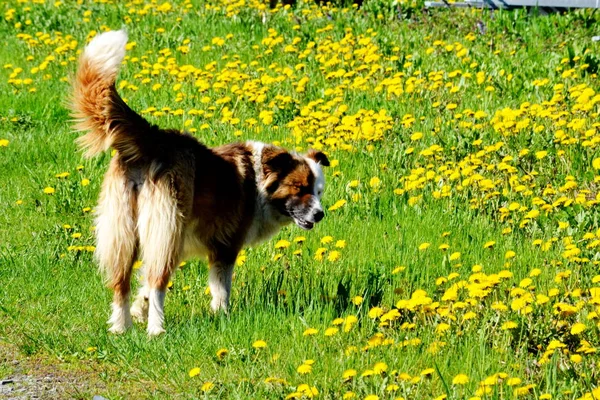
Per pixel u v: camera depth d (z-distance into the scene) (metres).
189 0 25.02
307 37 20.70
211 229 9.04
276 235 11.02
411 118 14.05
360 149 13.67
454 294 7.89
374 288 9.25
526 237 10.72
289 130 15.07
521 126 13.05
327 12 23.80
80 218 12.12
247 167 9.45
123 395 6.98
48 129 16.02
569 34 20.67
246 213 9.41
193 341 7.91
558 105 14.05
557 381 6.94
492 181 11.84
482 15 22.70
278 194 9.64
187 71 17.00
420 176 12.66
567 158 12.59
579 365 7.19
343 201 11.05
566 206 10.70
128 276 8.53
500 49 19.69
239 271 10.05
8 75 19.62
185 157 8.59
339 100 15.16
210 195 8.88
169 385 7.21
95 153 8.49
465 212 11.42
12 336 8.15
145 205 8.35
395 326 8.22
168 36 21.02
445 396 6.36
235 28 21.92
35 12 24.11
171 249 8.37
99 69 8.16
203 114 15.11
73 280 9.73
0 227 11.62
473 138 13.38
